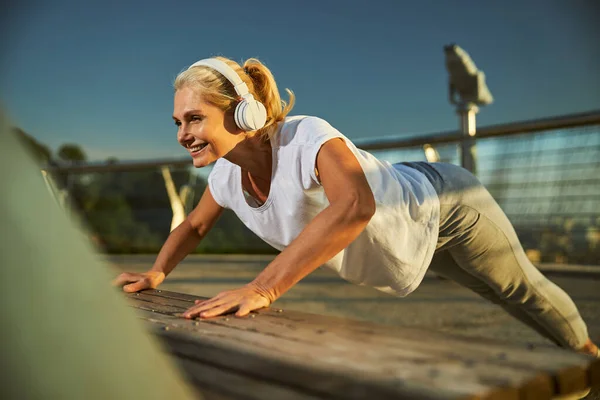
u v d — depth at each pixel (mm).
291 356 649
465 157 3328
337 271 1395
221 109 1212
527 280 1623
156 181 5242
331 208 1097
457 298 3180
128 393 387
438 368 585
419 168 1532
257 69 1246
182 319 946
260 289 1045
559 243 3713
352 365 605
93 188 5348
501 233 1573
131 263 4809
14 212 391
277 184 1297
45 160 5012
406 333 769
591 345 1704
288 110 1292
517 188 3607
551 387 566
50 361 359
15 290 365
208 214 1657
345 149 1199
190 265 4812
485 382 539
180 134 1231
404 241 1386
